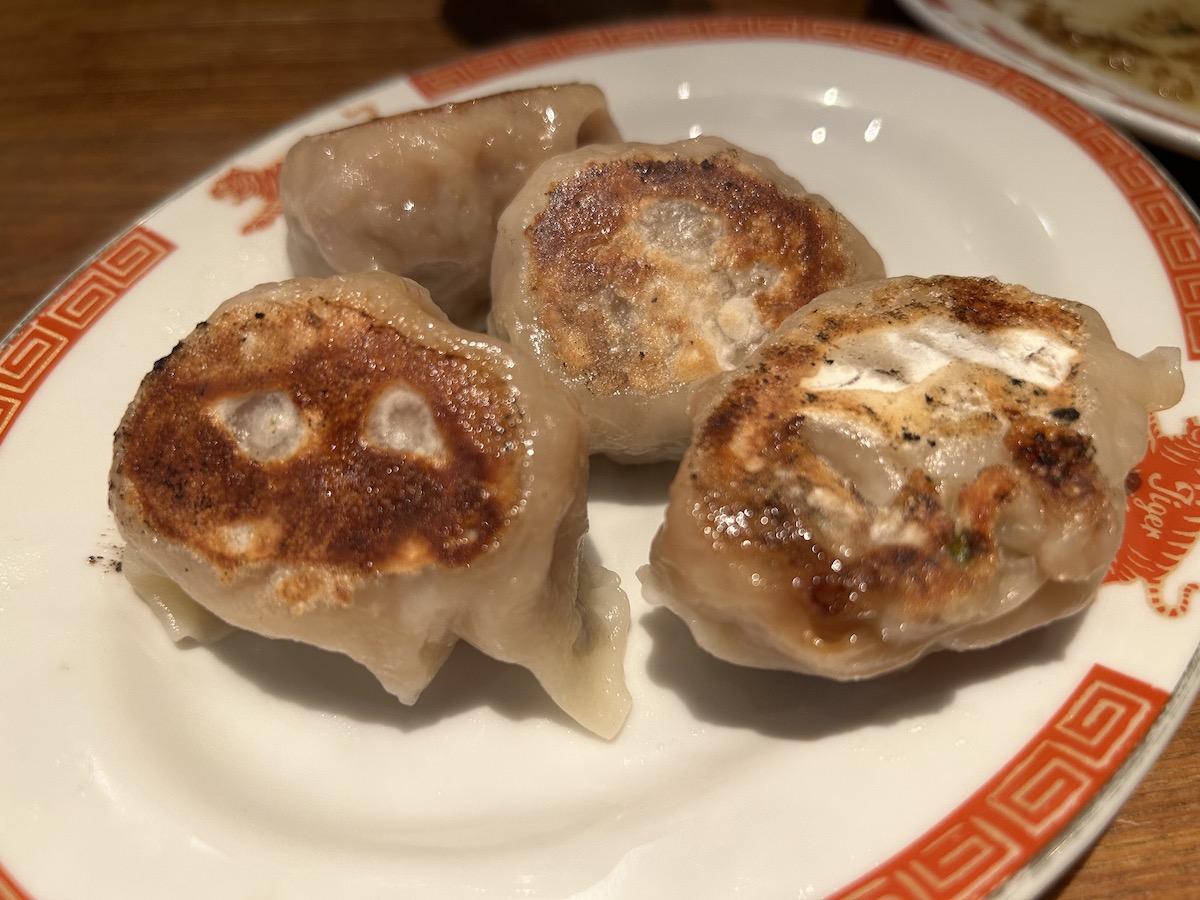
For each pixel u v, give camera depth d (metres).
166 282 0.17
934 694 0.11
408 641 0.11
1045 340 0.11
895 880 0.10
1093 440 0.11
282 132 0.19
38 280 0.20
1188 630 0.11
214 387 0.12
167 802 0.11
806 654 0.10
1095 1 0.22
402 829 0.11
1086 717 0.10
